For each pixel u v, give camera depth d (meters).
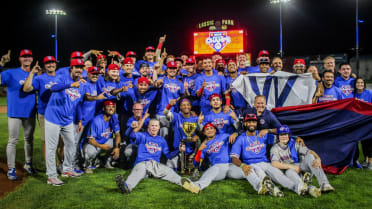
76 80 5.34
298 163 5.11
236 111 6.35
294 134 6.29
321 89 6.72
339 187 4.90
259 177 4.77
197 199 4.42
